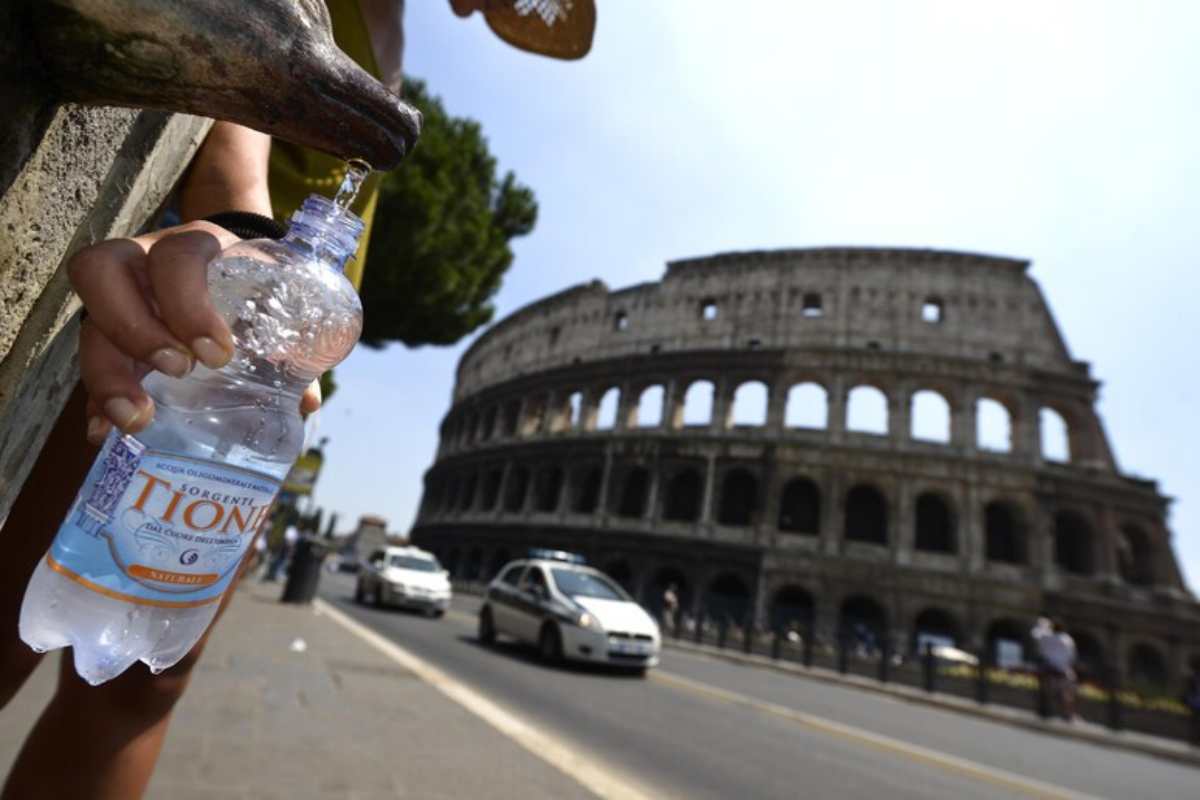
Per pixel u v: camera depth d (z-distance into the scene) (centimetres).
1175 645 2944
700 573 3472
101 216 83
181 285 61
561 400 4766
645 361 4272
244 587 1634
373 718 509
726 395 3925
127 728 118
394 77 187
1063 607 3045
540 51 233
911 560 3247
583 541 3878
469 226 1411
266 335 85
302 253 89
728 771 598
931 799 593
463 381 6606
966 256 3900
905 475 3409
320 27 62
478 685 860
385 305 1427
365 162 69
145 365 67
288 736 425
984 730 1206
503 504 4597
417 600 1900
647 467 3906
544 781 423
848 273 4062
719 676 1445
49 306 74
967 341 3728
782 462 3572
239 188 116
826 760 693
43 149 61
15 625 94
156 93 56
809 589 3275
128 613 71
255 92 57
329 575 4919
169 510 71
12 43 48
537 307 5559
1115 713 1417
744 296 4278
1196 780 996
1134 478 3394
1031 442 3406
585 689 962
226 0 53
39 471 99
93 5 47
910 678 1811
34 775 117
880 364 3662
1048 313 3781
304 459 1542
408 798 350
